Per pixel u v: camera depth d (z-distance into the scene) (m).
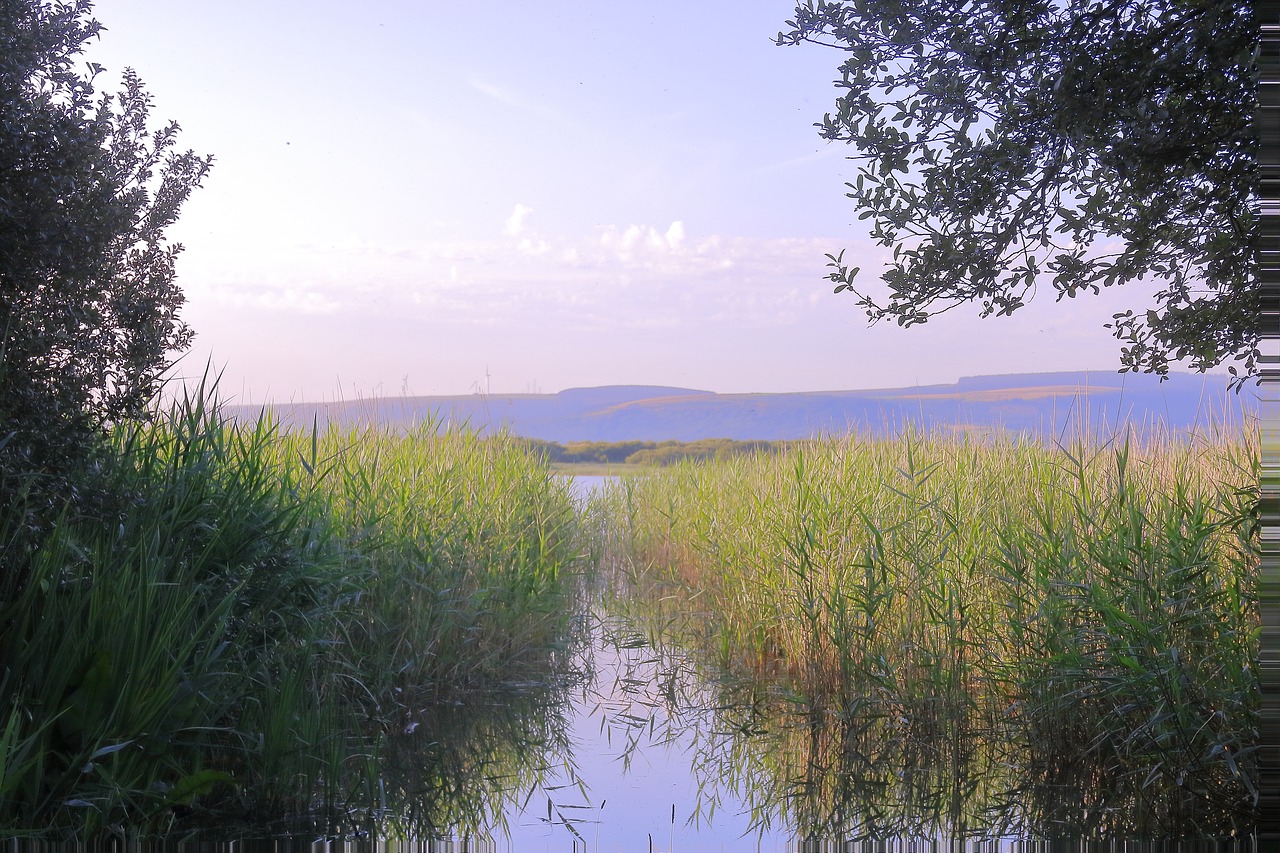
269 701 4.32
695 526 9.90
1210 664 4.37
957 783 4.62
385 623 5.91
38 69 4.22
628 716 5.75
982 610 5.64
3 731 3.36
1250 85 3.85
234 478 4.80
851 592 6.14
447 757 4.92
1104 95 3.93
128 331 4.42
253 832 3.82
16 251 3.88
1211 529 4.31
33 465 3.89
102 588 3.79
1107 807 4.25
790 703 5.94
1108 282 4.43
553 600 7.39
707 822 4.15
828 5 4.56
